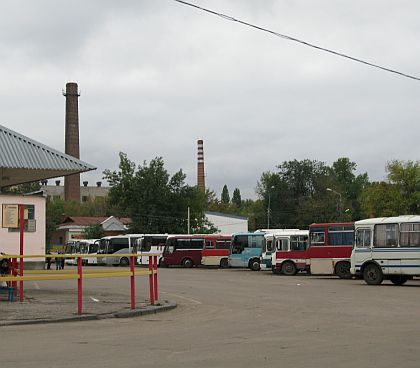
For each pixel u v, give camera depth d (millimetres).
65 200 121688
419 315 16078
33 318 14797
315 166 100625
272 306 19000
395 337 11922
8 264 20266
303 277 39094
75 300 19766
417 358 9594
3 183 32938
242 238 52031
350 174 113812
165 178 87438
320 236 37719
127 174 87375
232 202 154625
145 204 86562
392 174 64688
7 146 27391
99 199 129250
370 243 30297
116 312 16000
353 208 101250
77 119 107812
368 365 9023
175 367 8906
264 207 100688
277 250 42969
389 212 63562
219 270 52594
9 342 11414
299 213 93812
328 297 22469
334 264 37156
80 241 69625
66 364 9164
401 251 29328
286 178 100875
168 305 18172
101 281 34875
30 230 27516
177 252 59969
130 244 65062
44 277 15156
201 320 15172
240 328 13492
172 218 87625
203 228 90188
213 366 8977
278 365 9039
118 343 11258
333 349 10477
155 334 12508
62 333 12688
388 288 27484
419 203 64188
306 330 13078
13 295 19578
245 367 8898
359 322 14523
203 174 109562
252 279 36438
